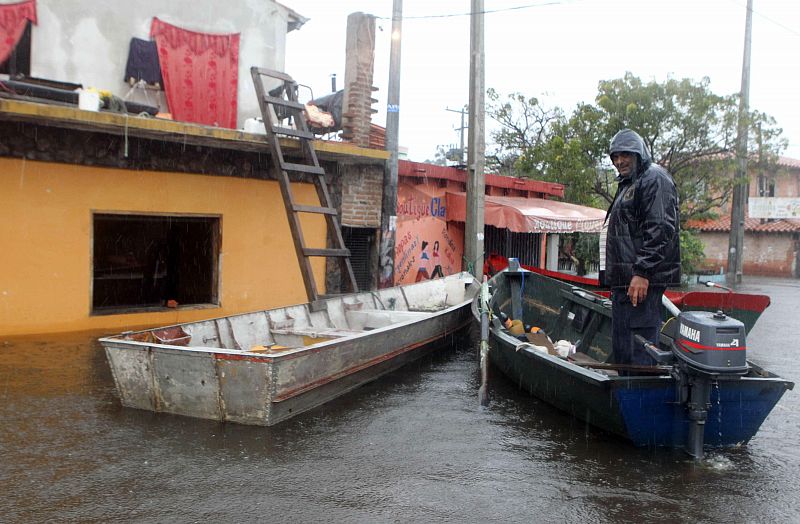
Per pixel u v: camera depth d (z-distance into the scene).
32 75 9.61
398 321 8.60
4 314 8.53
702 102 20.02
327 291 12.23
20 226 8.57
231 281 10.76
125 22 10.49
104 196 9.27
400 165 13.96
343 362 6.48
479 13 13.40
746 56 24.34
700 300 9.75
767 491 4.60
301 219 11.65
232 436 5.32
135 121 8.33
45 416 5.63
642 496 4.47
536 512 4.18
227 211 10.62
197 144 9.92
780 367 8.68
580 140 21.20
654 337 5.81
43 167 8.70
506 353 7.08
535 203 17.33
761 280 28.50
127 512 3.99
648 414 5.22
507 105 26.66
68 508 4.01
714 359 4.77
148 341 6.21
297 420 5.79
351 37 12.19
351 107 12.23
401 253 14.41
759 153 21.81
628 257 5.79
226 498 4.22
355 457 5.00
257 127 9.92
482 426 5.88
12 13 9.37
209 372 5.56
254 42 12.12
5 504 4.04
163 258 12.56
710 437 5.41
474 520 4.04
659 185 5.55
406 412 6.20
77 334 8.90
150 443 5.11
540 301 9.51
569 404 6.02
